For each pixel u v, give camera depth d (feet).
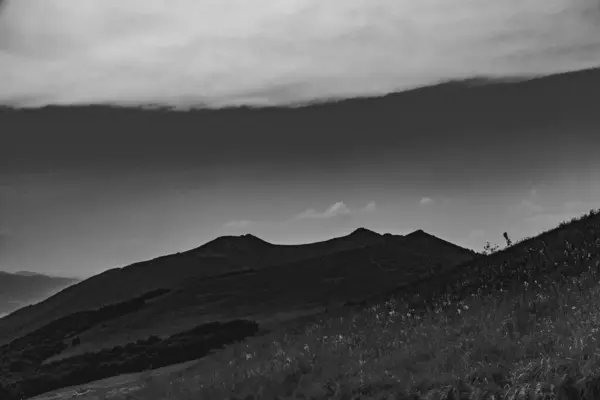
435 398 48.21
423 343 62.03
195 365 107.34
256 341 114.62
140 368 176.14
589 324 52.65
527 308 66.28
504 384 47.44
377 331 80.69
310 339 88.38
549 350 50.16
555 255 98.94
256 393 57.36
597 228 102.89
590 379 44.34
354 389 53.11
